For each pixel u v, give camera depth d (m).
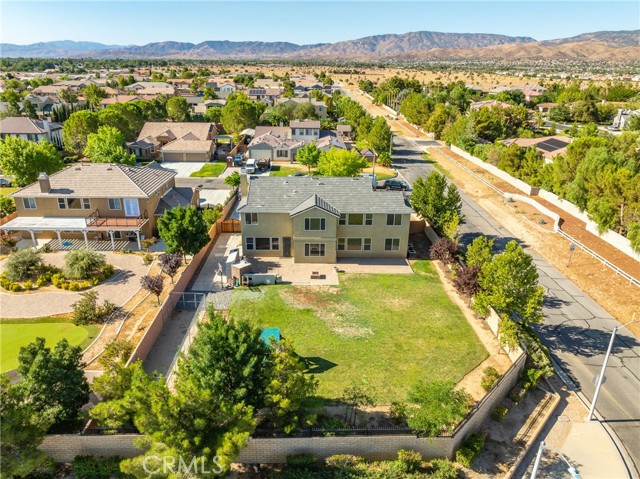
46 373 20.34
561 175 58.84
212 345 20.70
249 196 43.69
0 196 50.66
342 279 39.88
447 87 195.88
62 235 46.22
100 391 21.73
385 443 21.52
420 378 27.06
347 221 43.28
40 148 60.31
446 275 41.09
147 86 168.88
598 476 21.62
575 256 45.53
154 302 34.69
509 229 52.75
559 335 32.91
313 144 78.81
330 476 20.59
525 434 23.83
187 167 80.50
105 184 46.22
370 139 84.81
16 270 37.34
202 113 128.88
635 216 45.81
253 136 98.00
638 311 36.09
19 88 175.62
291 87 178.38
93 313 31.89
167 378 26.50
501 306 30.14
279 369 20.92
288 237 43.44
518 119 109.00
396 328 32.41
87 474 20.42
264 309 34.53
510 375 26.11
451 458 22.11
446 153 94.06
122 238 46.62
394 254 44.66
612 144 66.44
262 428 21.80
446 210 47.09
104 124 84.44
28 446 18.72
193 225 39.16
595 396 24.48
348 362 28.44
